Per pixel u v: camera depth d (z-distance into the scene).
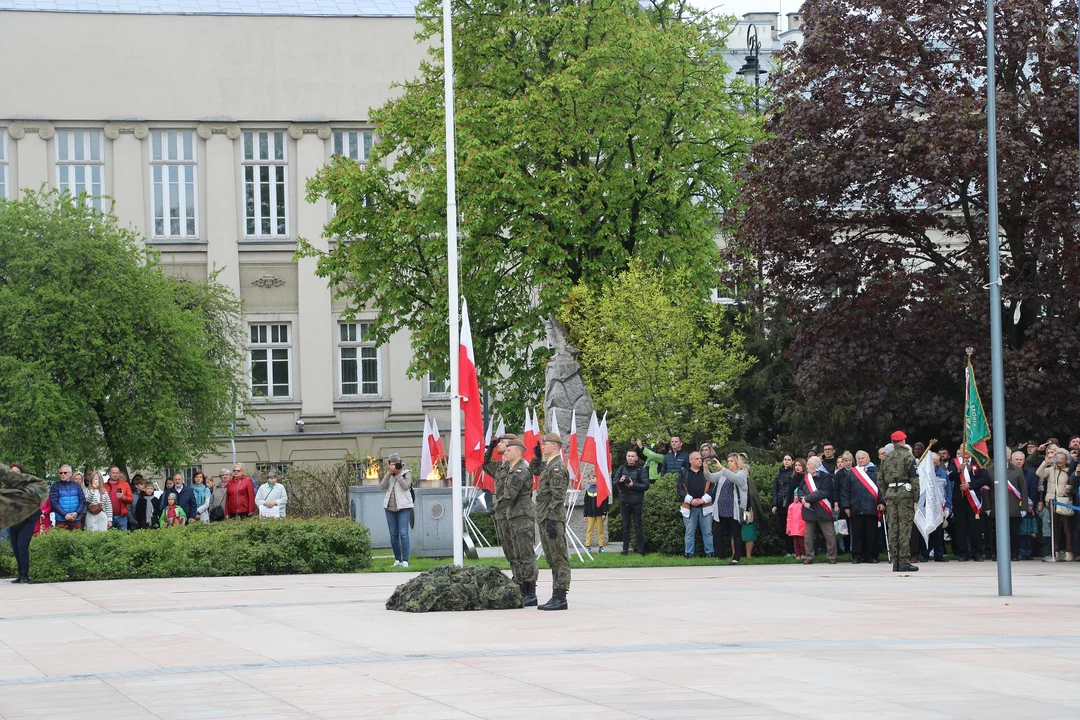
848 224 32.50
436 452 29.84
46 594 20.27
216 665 11.92
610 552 29.38
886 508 24.34
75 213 38.66
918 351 31.48
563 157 39.09
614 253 38.59
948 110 29.38
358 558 24.94
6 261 37.28
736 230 34.50
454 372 19.45
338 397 54.19
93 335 36.91
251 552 24.08
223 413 41.12
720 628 14.37
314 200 40.75
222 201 53.41
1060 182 28.34
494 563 25.47
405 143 41.53
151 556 23.77
